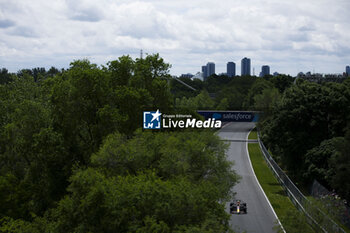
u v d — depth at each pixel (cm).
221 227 2377
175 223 2311
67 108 4603
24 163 4822
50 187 4306
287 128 6134
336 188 4788
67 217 2495
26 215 3981
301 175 5906
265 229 4338
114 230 2327
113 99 4859
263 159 8819
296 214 3192
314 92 6112
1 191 3928
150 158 3472
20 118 4706
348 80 6981
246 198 5722
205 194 2722
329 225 3178
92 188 2455
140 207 2364
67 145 4606
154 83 5247
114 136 3647
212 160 3791
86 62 5072
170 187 2456
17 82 6625
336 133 5919
